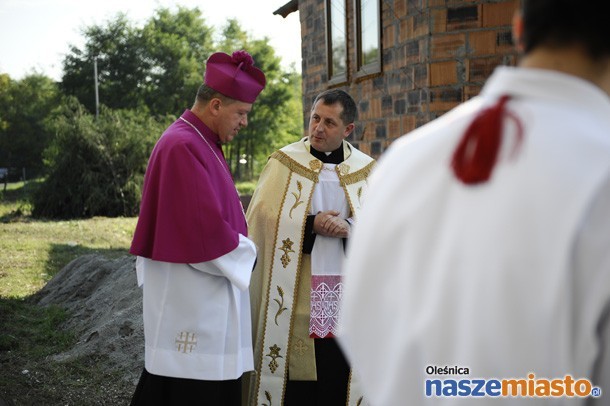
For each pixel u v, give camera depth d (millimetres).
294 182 3619
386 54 5961
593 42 1060
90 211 19953
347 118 3607
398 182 1145
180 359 3158
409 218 1105
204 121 3318
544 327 963
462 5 5000
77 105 21531
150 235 3182
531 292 966
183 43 50438
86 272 7680
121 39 47469
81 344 5770
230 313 3262
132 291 6469
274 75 52000
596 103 1046
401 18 5570
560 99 1050
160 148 3189
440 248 1062
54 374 5164
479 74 5004
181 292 3160
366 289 1156
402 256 1114
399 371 1103
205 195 3100
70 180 19906
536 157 998
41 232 15148
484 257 997
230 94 3248
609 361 957
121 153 20328
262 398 3539
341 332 1258
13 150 40906
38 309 7254
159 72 48594
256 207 3639
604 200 957
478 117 1074
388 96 5973
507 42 4953
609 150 983
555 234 958
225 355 3236
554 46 1083
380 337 1154
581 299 953
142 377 3285
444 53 5066
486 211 1012
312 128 3629
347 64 6992
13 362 5480
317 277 3557
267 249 3588
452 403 1040
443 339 1041
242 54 3293
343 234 3480
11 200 25438
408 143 1188
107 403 4668
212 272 3160
